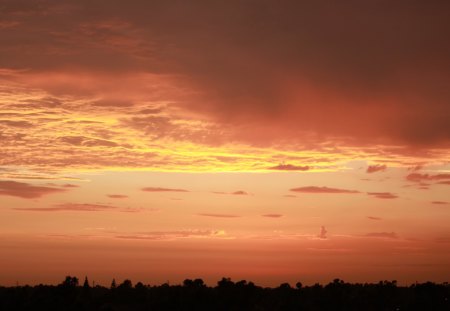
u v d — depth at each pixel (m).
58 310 194.50
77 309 199.75
